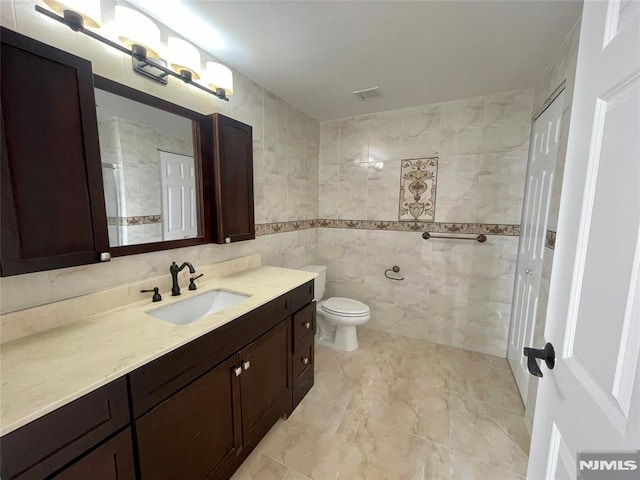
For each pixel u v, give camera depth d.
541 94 1.84
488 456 1.40
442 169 2.38
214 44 1.52
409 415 1.67
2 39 0.76
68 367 0.77
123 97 1.23
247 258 1.96
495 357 2.32
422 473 1.31
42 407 0.62
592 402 0.49
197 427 1.04
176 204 1.49
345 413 1.69
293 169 2.47
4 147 0.78
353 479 1.28
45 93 0.85
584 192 0.56
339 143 2.78
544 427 0.68
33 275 0.97
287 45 1.53
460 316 2.45
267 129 2.12
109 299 1.18
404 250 2.62
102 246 1.01
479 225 2.30
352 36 1.45
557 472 0.61
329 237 2.94
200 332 1.01
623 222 0.44
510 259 2.23
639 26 0.42
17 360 0.80
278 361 1.53
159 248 1.40
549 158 1.59
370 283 2.80
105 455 0.75
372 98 2.26
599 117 0.53
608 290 0.47
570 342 0.59
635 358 0.40
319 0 1.19
